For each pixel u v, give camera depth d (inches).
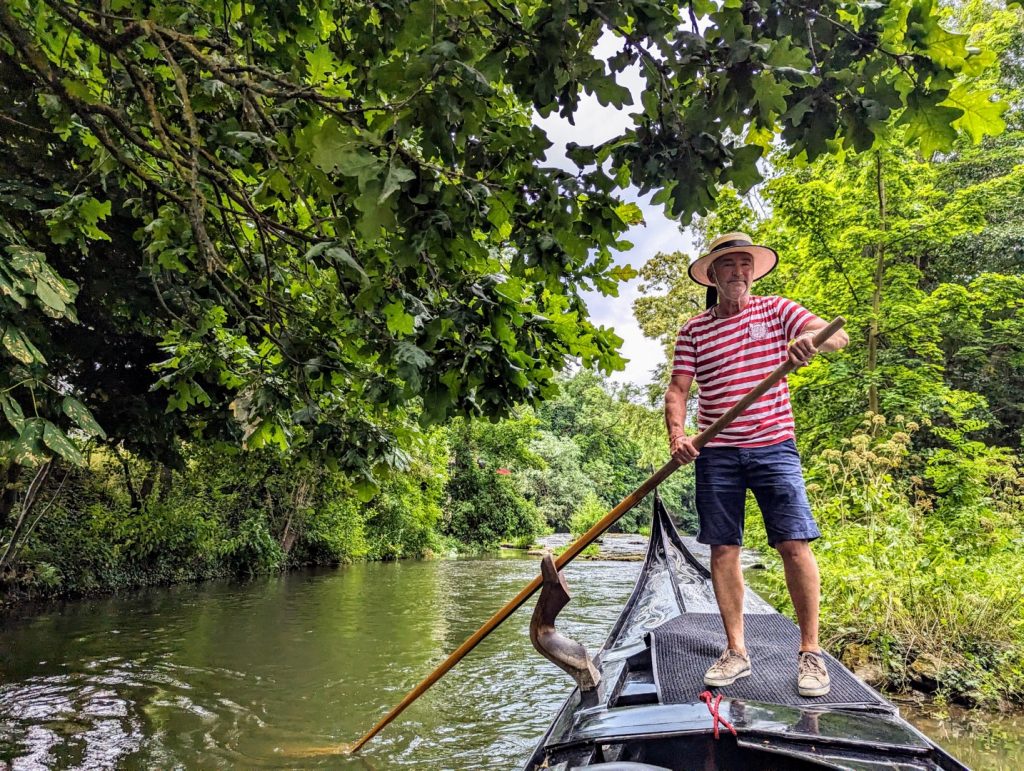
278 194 89.9
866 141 60.4
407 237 65.8
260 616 342.3
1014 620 207.9
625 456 1631.4
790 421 102.2
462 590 468.8
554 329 104.8
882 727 78.0
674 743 80.1
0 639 271.9
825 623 216.4
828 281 402.0
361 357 112.3
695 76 60.1
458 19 58.6
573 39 57.7
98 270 235.5
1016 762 150.0
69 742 167.6
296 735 178.2
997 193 381.1
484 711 202.1
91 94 100.5
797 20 58.7
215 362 153.3
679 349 109.7
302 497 591.5
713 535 102.2
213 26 109.5
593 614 374.3
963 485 316.5
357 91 89.0
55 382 263.7
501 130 69.4
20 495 351.3
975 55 56.0
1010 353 486.9
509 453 1045.2
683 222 62.5
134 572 419.5
